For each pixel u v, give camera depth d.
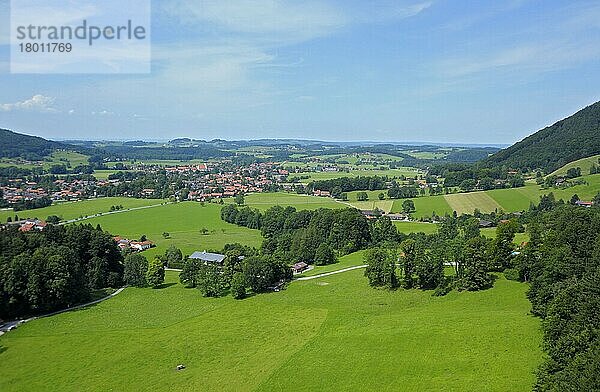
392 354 75.31
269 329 96.38
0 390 77.38
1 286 111.62
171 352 88.19
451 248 113.88
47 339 98.38
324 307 108.56
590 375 49.31
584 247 91.25
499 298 98.12
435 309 97.19
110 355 88.75
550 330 67.75
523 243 127.69
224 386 72.31
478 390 61.28
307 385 69.00
